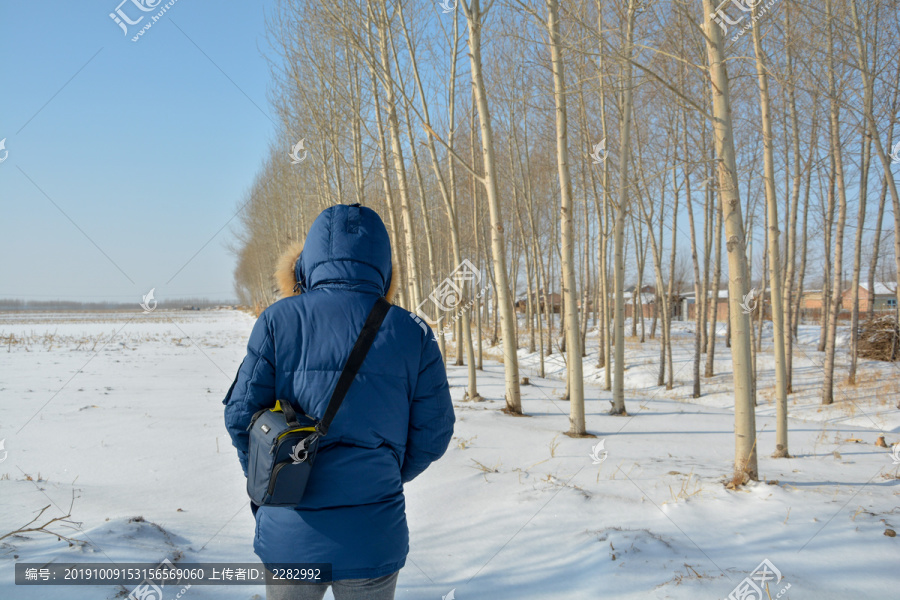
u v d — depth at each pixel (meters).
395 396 1.73
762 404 12.96
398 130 10.62
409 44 10.94
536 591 2.93
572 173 16.00
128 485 4.41
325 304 1.75
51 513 3.56
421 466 1.90
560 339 23.97
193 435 6.18
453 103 12.23
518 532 3.69
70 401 8.27
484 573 3.14
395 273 2.08
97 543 3.05
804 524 3.77
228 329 35.38
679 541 3.44
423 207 13.35
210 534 3.50
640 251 21.67
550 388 13.62
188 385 10.51
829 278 18.12
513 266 24.33
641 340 23.50
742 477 4.73
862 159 12.34
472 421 7.90
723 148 4.97
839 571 3.06
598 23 10.06
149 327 38.19
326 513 1.60
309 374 1.67
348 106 12.40
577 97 11.80
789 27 9.17
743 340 4.85
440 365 1.89
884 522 3.79
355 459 1.64
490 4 8.55
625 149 9.50
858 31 8.33
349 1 10.01
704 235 16.69
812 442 7.73
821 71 10.05
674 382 16.14
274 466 1.52
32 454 5.22
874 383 13.21
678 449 6.70
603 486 4.68
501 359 19.97
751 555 3.27
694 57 10.81
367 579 1.62
